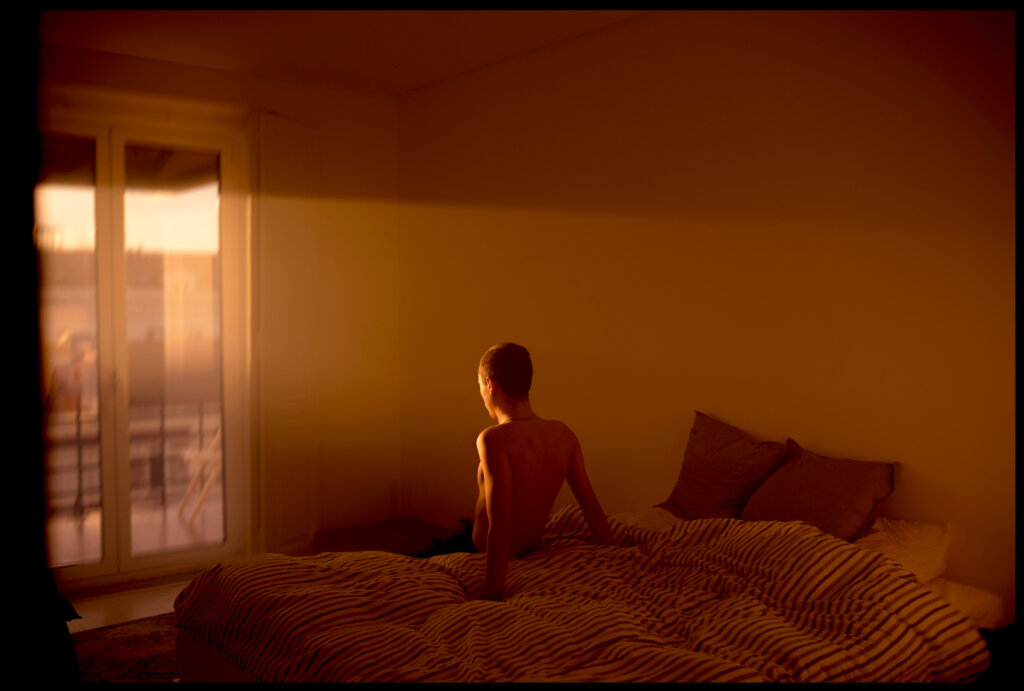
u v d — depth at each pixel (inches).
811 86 123.0
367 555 96.0
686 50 140.1
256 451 181.5
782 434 128.3
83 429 178.4
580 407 161.8
